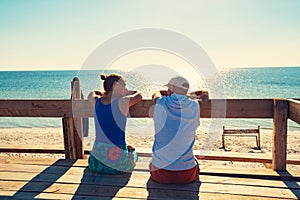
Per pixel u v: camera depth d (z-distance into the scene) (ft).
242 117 10.75
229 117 10.84
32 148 13.15
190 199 8.22
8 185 9.32
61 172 10.43
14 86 215.72
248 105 10.68
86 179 9.75
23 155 27.94
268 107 10.60
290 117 10.04
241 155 11.78
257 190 8.87
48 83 242.99
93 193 8.67
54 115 11.87
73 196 8.48
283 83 202.28
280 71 402.72
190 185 9.22
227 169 10.56
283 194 8.59
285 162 10.39
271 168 11.14
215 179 9.77
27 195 8.58
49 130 55.42
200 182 9.48
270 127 61.05
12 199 8.32
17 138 44.55
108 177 9.89
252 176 9.98
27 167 11.01
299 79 240.94
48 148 13.10
